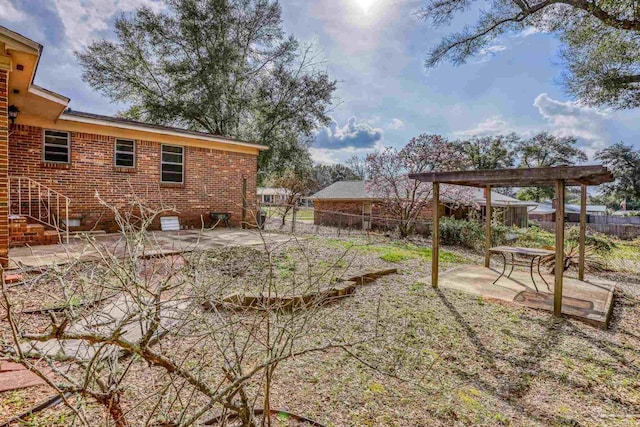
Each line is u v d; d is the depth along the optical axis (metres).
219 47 17.06
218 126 17.42
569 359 3.44
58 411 2.07
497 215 15.53
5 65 4.93
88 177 8.58
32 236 6.48
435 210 5.80
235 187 11.51
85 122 8.44
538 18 8.81
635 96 8.72
